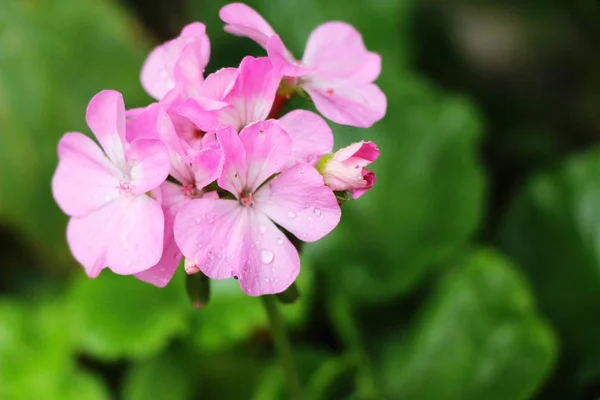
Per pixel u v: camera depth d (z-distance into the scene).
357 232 0.52
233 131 0.35
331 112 0.38
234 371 0.50
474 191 0.51
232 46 0.57
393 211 0.52
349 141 0.53
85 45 0.57
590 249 0.51
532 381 0.47
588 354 0.50
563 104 0.66
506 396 0.47
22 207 0.57
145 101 0.56
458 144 0.52
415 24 0.66
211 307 0.49
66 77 0.57
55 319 0.52
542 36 0.68
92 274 0.36
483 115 0.65
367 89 0.38
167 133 0.36
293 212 0.36
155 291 0.50
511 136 0.64
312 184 0.35
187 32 0.37
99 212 0.36
